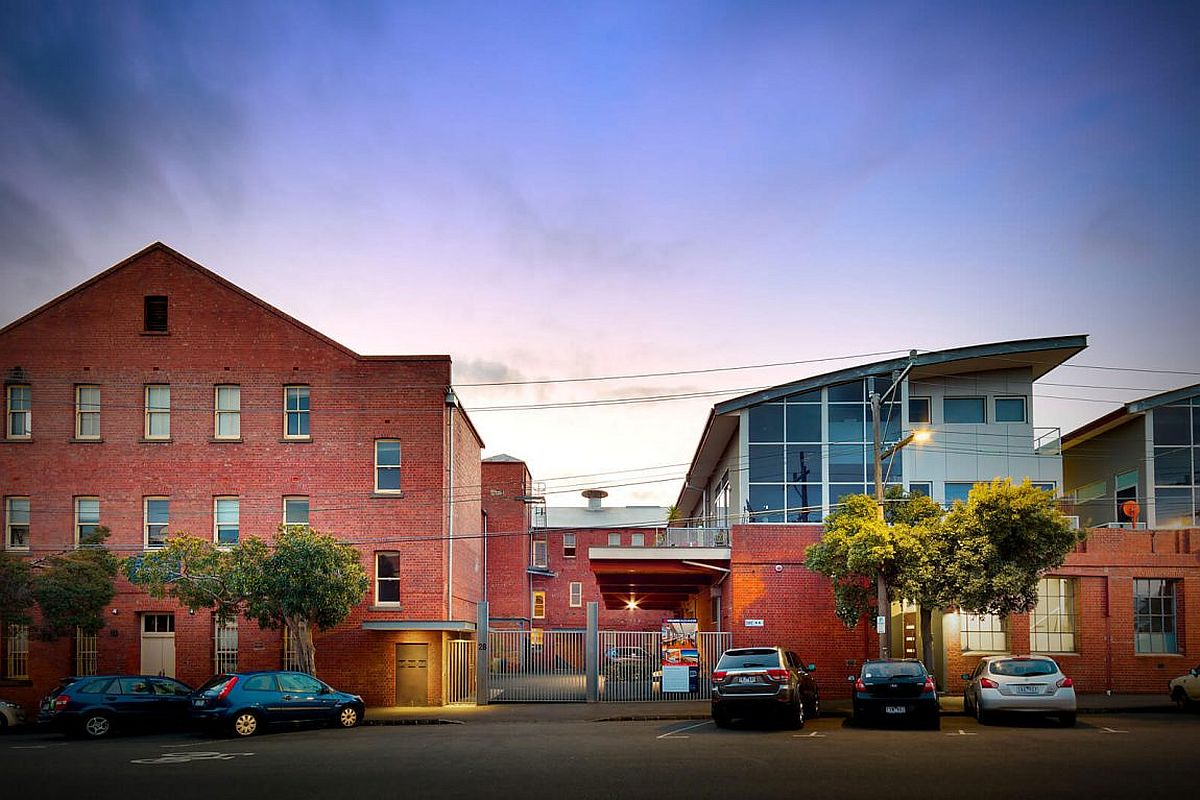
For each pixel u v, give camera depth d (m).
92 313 35.44
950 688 32.00
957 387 39.38
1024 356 38.69
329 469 34.66
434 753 19.33
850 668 32.88
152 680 26.66
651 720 27.12
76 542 34.50
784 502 37.88
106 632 33.81
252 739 23.59
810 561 30.77
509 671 33.75
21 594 30.20
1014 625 32.56
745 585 33.53
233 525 34.59
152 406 35.25
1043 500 27.69
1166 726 22.88
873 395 28.98
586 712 29.09
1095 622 32.84
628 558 34.16
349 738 23.09
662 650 32.75
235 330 35.38
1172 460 39.97
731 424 39.91
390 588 34.19
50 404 35.06
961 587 27.31
